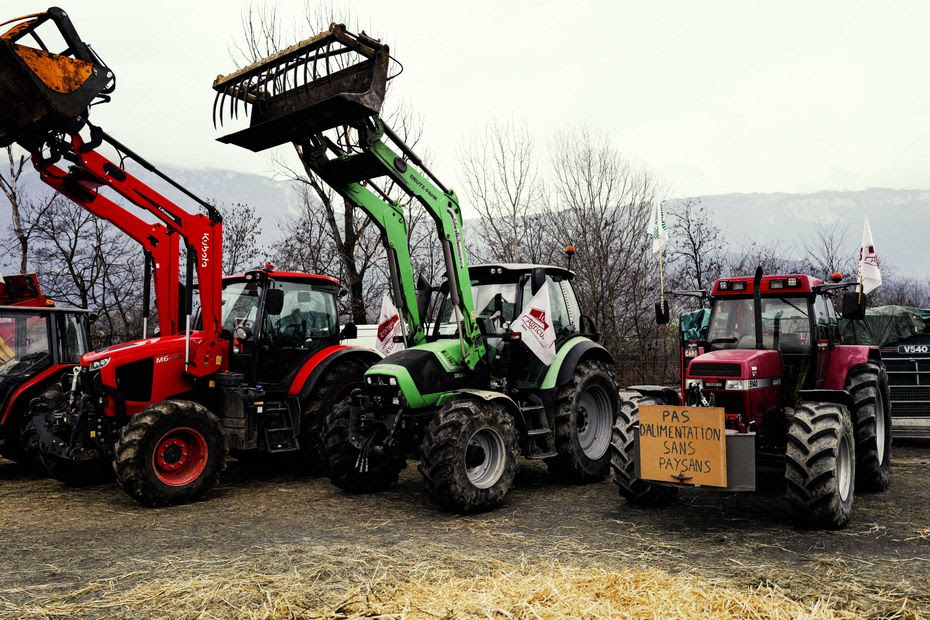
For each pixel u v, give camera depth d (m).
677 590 3.66
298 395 7.42
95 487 7.22
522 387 6.68
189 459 6.45
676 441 5.03
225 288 7.88
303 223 15.91
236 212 17.05
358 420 6.30
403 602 3.59
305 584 3.95
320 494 6.67
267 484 7.22
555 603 3.52
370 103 5.69
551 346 6.32
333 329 8.20
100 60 6.29
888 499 5.86
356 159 6.23
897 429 8.40
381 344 6.98
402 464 6.89
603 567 4.16
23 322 7.82
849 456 5.18
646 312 16.44
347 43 5.69
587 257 15.86
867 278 6.79
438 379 6.17
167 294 7.45
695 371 5.48
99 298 16.81
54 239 16.11
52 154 6.48
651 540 4.75
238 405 7.08
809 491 4.77
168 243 7.46
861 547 4.50
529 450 6.30
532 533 5.02
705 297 6.50
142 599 3.78
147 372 6.90
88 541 5.05
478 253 16.52
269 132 6.14
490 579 3.92
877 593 3.66
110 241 16.83
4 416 7.51
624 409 5.75
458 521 5.43
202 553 4.66
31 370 7.77
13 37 5.98
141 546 4.88
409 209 15.28
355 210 14.92
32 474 8.10
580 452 6.73
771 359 5.58
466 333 6.44
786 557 4.30
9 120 6.07
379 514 5.75
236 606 3.64
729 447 4.85
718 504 5.80
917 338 8.49
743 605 3.44
